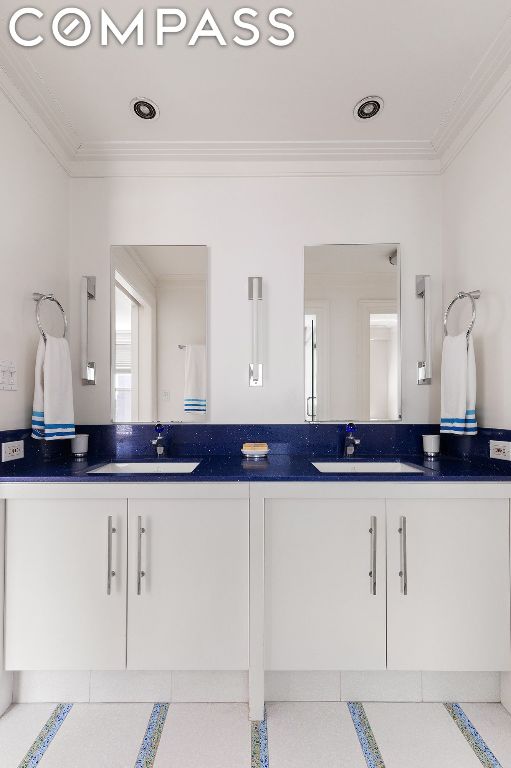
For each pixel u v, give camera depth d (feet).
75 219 7.73
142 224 7.77
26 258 6.36
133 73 5.90
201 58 5.64
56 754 4.88
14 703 5.76
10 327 5.98
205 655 5.48
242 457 7.55
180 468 7.13
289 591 5.50
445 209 7.64
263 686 5.39
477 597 5.51
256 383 7.68
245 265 7.77
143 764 4.74
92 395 7.72
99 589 5.49
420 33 5.29
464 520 5.52
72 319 7.73
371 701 5.80
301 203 7.75
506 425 5.97
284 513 5.52
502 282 6.05
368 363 7.78
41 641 5.48
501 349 6.07
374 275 7.75
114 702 5.78
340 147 7.47
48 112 6.55
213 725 5.33
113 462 7.11
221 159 7.67
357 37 5.33
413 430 7.71
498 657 5.49
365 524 5.52
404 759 4.81
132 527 5.50
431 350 7.69
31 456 6.52
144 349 7.80
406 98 6.41
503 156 5.98
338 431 7.70
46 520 5.50
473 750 4.94
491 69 5.77
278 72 5.89
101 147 7.43
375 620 5.50
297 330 7.75
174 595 5.49
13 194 6.02
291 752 4.90
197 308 7.78
